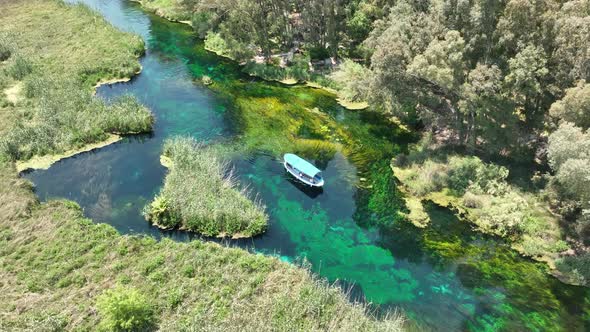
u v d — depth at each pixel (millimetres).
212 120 62688
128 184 50469
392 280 40781
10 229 42125
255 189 50281
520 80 45719
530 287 40000
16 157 53406
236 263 39344
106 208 46969
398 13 61375
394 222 47000
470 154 53812
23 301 35125
